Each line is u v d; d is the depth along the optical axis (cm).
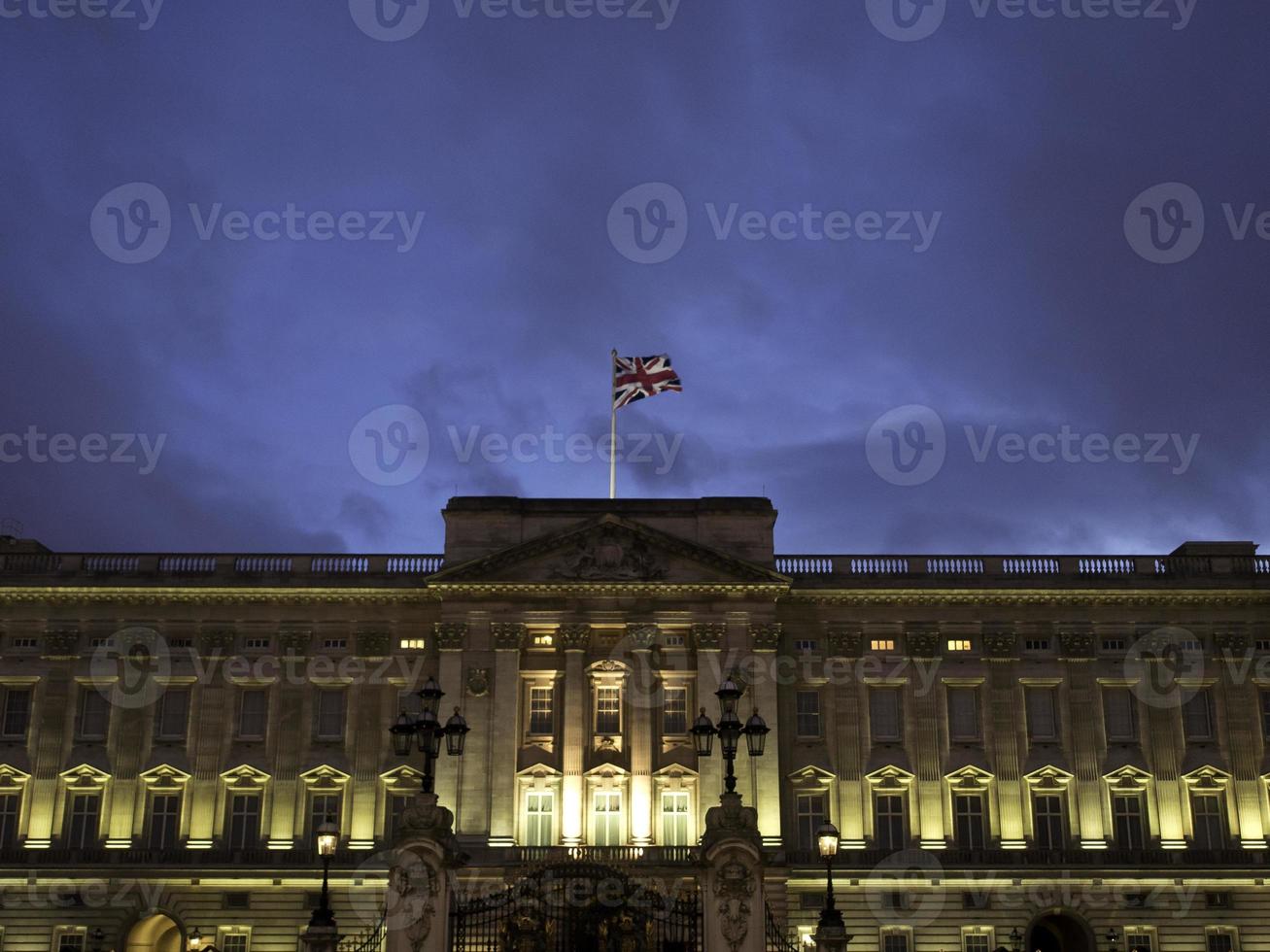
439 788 8012
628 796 8044
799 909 7981
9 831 8188
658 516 8512
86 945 7900
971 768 8281
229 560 8581
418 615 8500
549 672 8250
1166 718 8388
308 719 8356
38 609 8500
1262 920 8044
